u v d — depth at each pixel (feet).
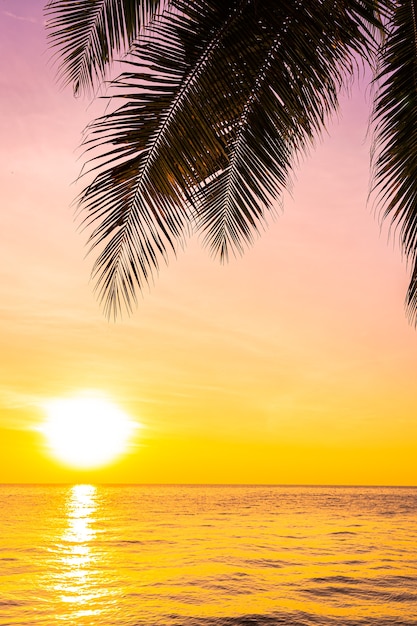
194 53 10.58
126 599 35.96
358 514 141.38
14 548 62.39
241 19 10.65
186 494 358.64
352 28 10.60
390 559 55.98
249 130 11.37
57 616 31.32
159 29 10.54
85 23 11.71
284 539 75.66
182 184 10.84
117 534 80.84
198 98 10.61
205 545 67.31
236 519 117.08
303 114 11.14
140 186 10.65
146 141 10.46
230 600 35.81
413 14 10.42
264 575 45.55
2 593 37.19
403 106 10.39
